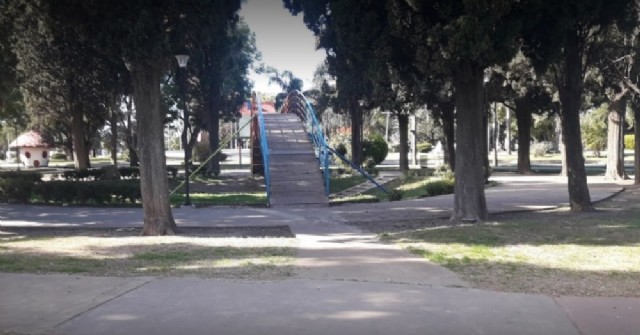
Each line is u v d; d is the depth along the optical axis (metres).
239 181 33.00
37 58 28.23
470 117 14.51
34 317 5.82
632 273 7.98
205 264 8.79
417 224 14.55
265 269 8.30
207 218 16.47
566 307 6.12
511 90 30.31
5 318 5.78
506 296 6.60
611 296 6.62
